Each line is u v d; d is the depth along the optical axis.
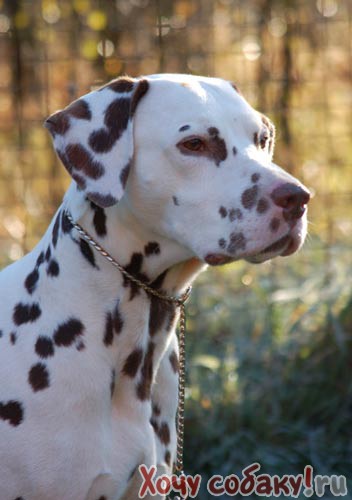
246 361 9.25
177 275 5.68
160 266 5.54
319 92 12.10
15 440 5.29
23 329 5.53
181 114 5.29
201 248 5.30
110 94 5.36
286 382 9.16
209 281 10.18
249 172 5.21
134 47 11.83
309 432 8.82
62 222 5.62
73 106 5.41
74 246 5.51
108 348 5.46
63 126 5.36
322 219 11.09
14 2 11.59
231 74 12.40
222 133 5.30
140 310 5.55
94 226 5.46
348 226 11.24
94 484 5.35
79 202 5.54
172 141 5.27
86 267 5.47
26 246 10.70
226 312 9.70
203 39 12.13
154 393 5.88
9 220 11.87
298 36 11.55
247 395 8.98
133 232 5.45
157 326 5.68
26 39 12.26
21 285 5.71
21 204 11.63
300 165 11.84
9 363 5.44
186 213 5.32
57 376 5.34
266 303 9.38
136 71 11.80
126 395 5.57
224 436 8.61
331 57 12.52
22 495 5.34
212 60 11.94
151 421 5.86
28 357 5.42
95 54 11.62
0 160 12.23
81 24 12.18
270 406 9.05
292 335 9.33
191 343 9.09
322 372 9.19
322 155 12.11
